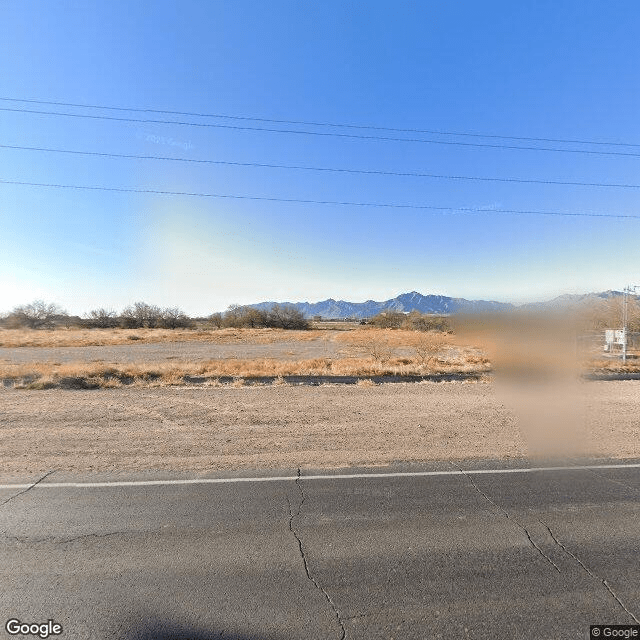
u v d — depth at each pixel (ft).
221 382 51.01
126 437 25.12
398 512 15.30
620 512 15.31
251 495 16.78
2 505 15.67
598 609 9.98
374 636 9.07
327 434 26.00
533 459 21.47
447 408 34.22
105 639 8.93
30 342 134.41
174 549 12.66
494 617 9.70
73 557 12.17
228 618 9.62
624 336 74.18
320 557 12.26
